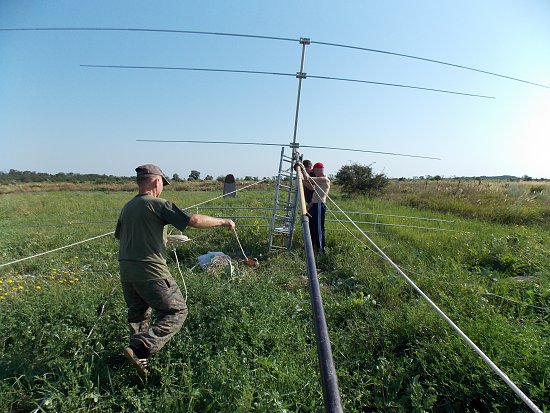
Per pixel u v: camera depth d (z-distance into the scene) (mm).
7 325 3590
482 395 3045
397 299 4855
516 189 16172
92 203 15203
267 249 7590
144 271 3115
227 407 2707
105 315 3971
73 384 2889
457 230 9148
